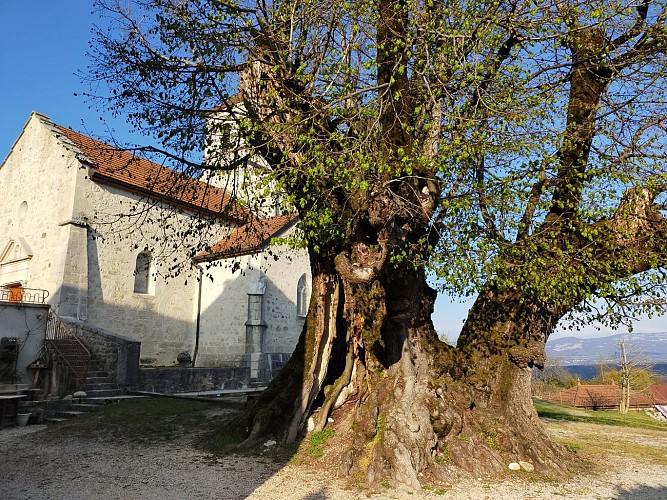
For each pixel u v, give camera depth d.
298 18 8.81
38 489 7.54
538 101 7.63
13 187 22.11
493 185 7.50
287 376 10.37
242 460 8.98
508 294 9.28
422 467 7.88
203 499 7.05
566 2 7.81
